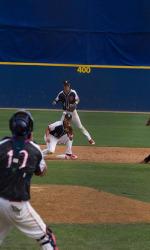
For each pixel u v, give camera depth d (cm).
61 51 7256
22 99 7250
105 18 7225
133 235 1905
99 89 7275
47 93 7250
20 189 1405
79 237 1867
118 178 2933
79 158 3644
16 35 7231
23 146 1423
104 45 7256
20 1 7219
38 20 7231
